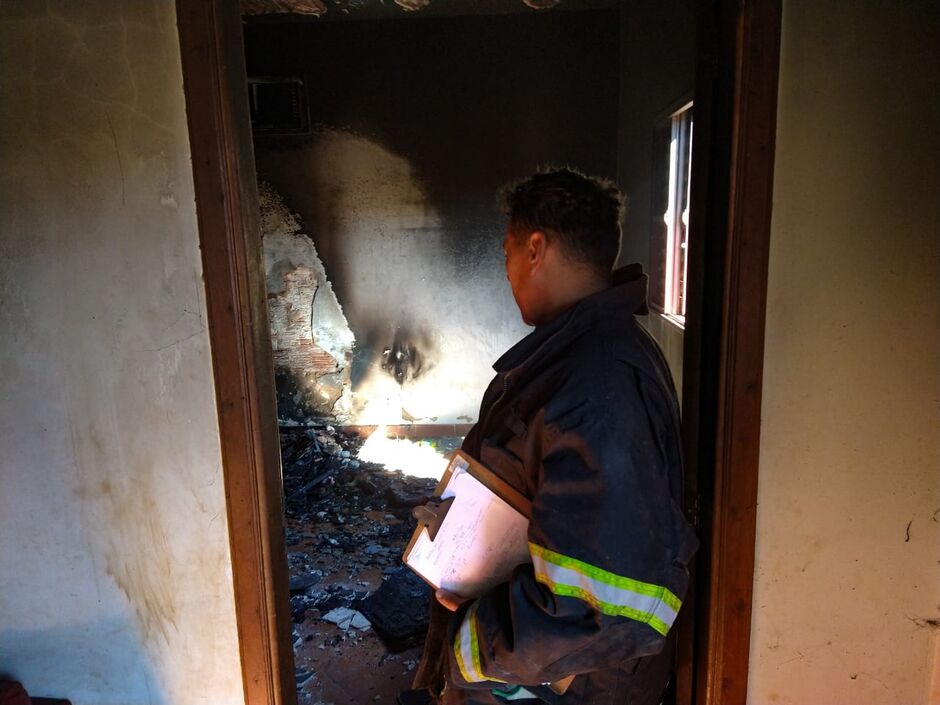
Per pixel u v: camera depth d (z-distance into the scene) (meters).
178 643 1.40
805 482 1.24
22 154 1.19
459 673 1.04
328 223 4.52
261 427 1.29
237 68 1.21
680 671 1.38
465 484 1.08
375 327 4.68
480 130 4.34
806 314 1.18
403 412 4.79
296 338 4.71
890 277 1.16
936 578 1.27
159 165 1.18
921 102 1.11
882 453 1.22
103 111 1.17
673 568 0.92
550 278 1.11
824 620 1.30
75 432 1.30
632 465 0.89
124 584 1.38
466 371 4.71
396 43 4.26
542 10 4.17
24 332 1.26
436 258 4.55
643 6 3.68
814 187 1.14
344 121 4.37
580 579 0.87
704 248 1.24
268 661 1.38
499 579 1.09
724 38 1.14
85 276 1.23
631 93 3.98
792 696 1.34
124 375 1.27
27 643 1.41
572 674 0.94
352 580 2.88
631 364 0.98
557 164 4.35
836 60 1.10
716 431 1.23
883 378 1.20
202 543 1.34
